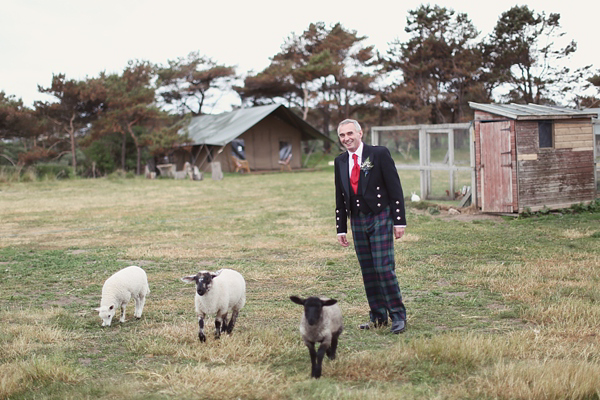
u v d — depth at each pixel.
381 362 5.68
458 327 7.10
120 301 7.76
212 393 5.12
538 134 16.81
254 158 49.00
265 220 18.42
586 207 16.98
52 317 7.99
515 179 16.53
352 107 66.00
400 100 61.56
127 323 7.82
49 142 56.09
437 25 60.75
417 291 9.04
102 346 6.82
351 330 7.09
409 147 29.06
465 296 8.63
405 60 61.19
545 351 5.93
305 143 65.81
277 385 5.29
